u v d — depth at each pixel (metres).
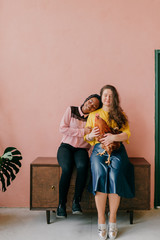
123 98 2.72
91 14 2.70
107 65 2.71
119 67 2.70
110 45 2.70
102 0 2.70
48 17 2.71
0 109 2.75
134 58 2.70
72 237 2.08
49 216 2.34
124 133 2.17
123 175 2.09
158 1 2.68
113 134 2.14
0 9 2.72
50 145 2.75
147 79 2.71
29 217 2.49
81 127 2.41
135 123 2.73
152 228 2.25
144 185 2.32
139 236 2.10
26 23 2.72
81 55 2.71
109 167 2.07
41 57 2.72
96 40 2.70
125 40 2.70
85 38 2.71
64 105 2.73
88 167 2.34
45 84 2.73
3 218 2.46
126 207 2.31
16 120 2.75
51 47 2.72
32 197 2.34
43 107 2.74
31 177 2.34
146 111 2.72
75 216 2.51
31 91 2.74
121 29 2.69
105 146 2.10
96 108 2.30
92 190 2.14
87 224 2.33
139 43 2.70
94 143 2.28
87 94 2.72
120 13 2.69
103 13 2.70
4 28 2.72
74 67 2.72
